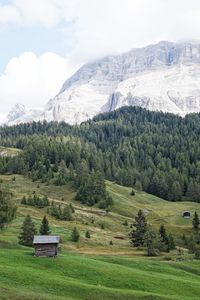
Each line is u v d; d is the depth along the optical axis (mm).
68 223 173625
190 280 83562
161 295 63812
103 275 72125
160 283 73438
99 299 57906
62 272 70562
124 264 89875
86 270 73250
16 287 56000
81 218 191875
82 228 167250
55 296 55250
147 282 72312
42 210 195875
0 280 57750
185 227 186750
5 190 118938
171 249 139375
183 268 94938
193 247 146750
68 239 137750
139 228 143500
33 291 55625
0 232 127062
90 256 95312
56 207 194375
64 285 60500
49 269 71125
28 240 113812
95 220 192125
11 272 61812
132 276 73938
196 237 166000
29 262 73250
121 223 196750
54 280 61938
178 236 170750
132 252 126938
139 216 146375
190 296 69688
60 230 152875
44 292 56375
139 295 61562
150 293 64375
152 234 127500
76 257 84562
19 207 191625
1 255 75625
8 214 115375
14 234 130875
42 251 78812
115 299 59031
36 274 63594
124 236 164500
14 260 72938
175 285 74062
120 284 69188
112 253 121125
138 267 88812
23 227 115250
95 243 139875
